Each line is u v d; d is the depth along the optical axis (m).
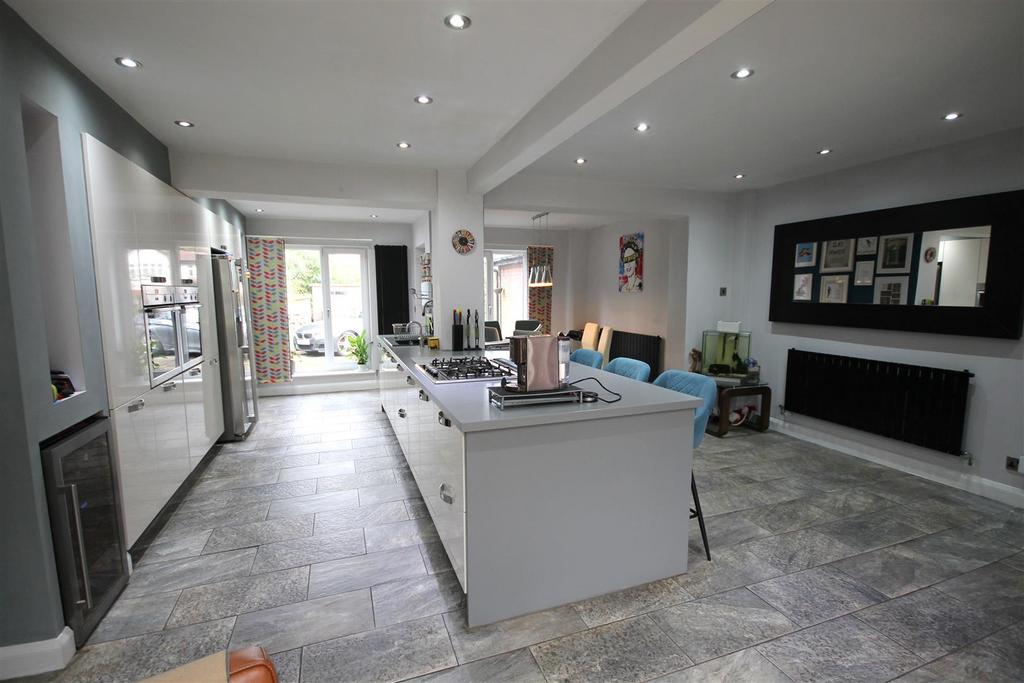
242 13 1.76
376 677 1.71
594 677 1.71
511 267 8.81
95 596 2.01
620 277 7.28
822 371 4.28
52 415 1.82
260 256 6.19
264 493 3.30
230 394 4.34
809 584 2.26
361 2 1.70
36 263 1.77
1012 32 1.90
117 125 2.61
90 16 1.76
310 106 2.67
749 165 3.96
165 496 2.84
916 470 3.65
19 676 1.74
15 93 1.71
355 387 6.72
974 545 2.61
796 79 2.35
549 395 2.09
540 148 2.79
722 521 2.88
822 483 3.47
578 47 2.04
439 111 2.75
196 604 2.12
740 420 4.86
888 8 1.75
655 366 6.46
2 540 1.70
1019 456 3.08
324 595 2.18
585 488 2.07
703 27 1.51
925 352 3.57
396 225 6.74
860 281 3.92
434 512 2.49
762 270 4.86
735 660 1.79
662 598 2.15
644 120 2.92
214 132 3.08
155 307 2.81
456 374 2.81
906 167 3.62
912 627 1.97
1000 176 3.11
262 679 0.97
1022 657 1.81
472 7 1.74
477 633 1.93
